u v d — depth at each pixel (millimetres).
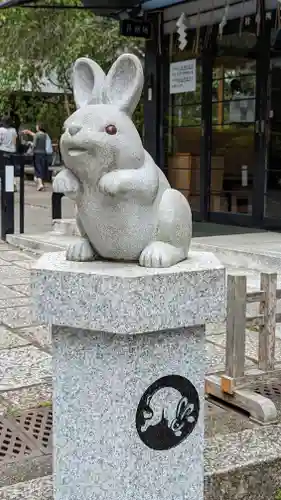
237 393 3914
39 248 8914
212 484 3070
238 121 9172
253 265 6551
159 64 10203
